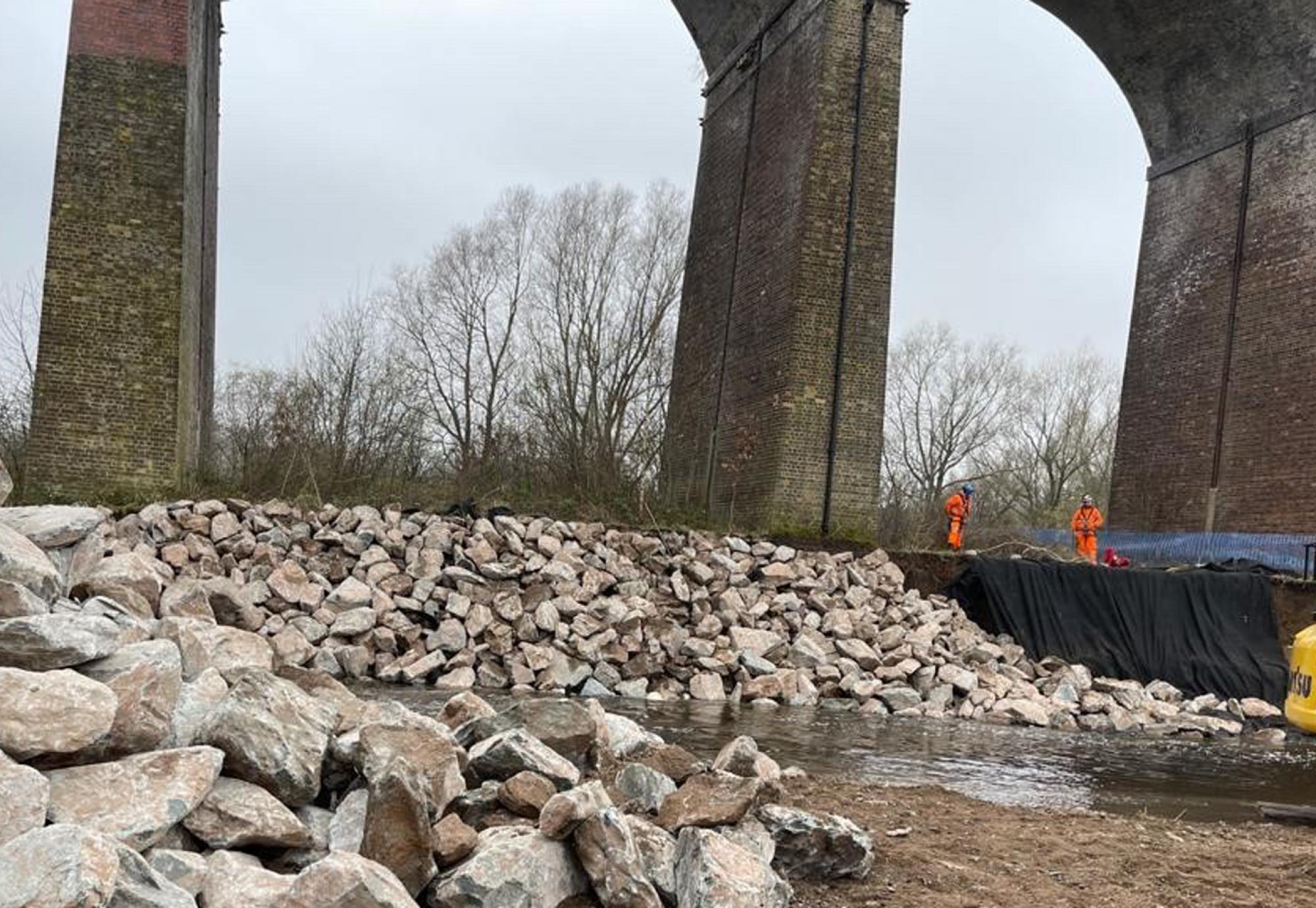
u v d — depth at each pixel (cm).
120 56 1961
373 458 2298
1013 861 589
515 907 393
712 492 2433
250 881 363
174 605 648
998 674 1688
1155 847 659
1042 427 5412
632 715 1296
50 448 1878
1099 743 1402
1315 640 828
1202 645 1859
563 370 2998
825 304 2159
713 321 2591
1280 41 2569
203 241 2345
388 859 395
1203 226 2850
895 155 2209
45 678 402
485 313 3766
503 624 1507
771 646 1596
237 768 431
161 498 1844
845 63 2200
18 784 351
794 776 782
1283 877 601
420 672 1400
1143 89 2973
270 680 471
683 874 426
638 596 1638
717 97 2770
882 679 1606
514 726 565
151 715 425
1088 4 2827
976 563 1894
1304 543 2408
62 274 1909
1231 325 2717
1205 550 2659
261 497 2002
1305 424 2470
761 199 2406
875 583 1855
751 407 2300
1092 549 2442
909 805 727
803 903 481
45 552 588
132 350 1923
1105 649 1820
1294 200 2586
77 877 305
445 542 1627
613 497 2222
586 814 418
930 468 5400
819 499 2120
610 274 3481
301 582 1484
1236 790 1073
